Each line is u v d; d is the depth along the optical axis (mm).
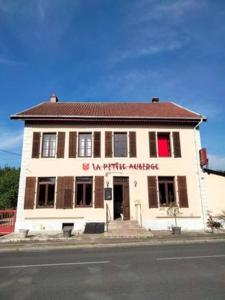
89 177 17625
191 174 18062
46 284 6074
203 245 11625
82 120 18078
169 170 18016
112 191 17297
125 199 17469
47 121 18109
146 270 7129
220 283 5863
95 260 8641
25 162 17391
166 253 9656
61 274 6926
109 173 17641
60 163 17562
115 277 6520
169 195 17859
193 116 18781
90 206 17062
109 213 16953
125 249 10883
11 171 40375
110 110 20141
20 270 7461
